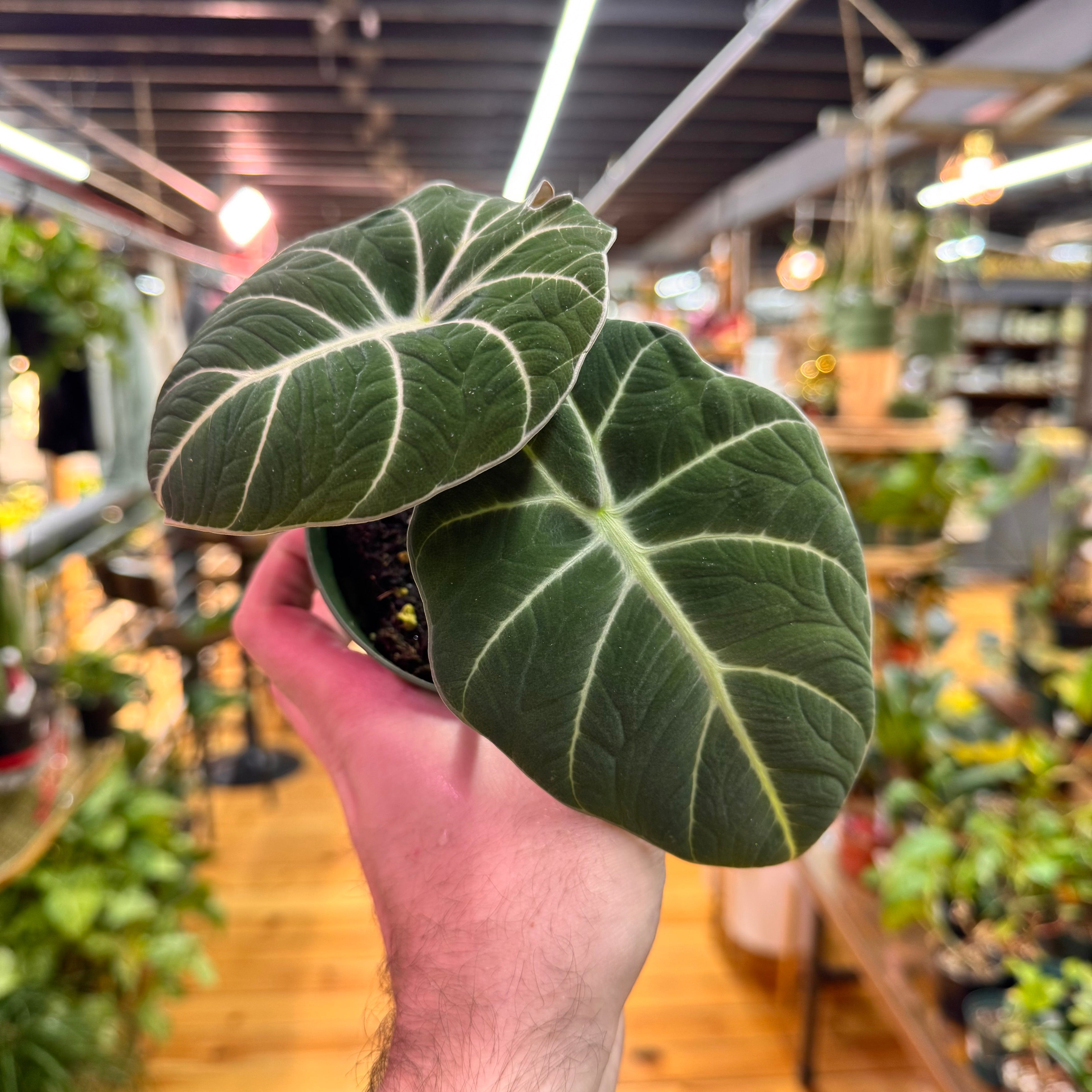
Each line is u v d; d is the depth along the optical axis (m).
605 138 5.62
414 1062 0.55
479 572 0.48
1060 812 1.95
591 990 0.56
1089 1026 1.49
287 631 0.71
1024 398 7.82
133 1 3.52
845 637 0.46
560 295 0.47
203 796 3.50
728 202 7.08
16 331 2.41
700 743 0.45
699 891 2.91
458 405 0.44
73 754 2.02
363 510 0.43
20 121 4.65
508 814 0.57
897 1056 2.22
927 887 1.68
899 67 2.10
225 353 0.47
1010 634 5.05
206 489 0.44
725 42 4.06
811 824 0.44
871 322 2.26
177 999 2.42
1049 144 3.65
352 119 5.27
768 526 0.49
